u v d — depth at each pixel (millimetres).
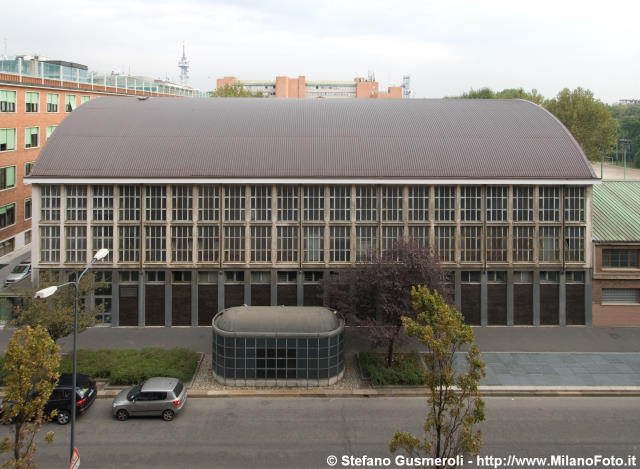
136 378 32531
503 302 43406
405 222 42688
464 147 44531
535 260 42938
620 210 47344
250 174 41969
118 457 25156
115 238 42281
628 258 43406
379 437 27156
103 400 31281
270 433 27516
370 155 43688
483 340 40375
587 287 43188
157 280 42938
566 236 43000
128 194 42250
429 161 43250
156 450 25766
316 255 42875
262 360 32969
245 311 34250
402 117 48500
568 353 37938
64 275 42188
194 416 29359
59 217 42156
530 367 35625
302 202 42562
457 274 43000
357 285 35656
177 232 42500
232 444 26391
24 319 32438
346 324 40812
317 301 43125
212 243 42656
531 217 42812
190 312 43094
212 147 44094
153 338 40438
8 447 19172
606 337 41031
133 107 49531
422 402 31250
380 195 42594
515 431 27641
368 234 42844
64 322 32688
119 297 42781
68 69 81375
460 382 19953
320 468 24328
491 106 50875
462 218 42812
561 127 46875
